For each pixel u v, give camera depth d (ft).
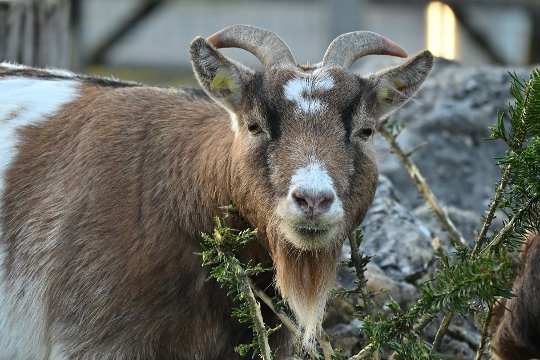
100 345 43.27
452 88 72.13
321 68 41.81
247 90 41.70
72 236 44.21
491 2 96.12
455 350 51.96
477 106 71.56
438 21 102.01
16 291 45.27
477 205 68.64
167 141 44.73
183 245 43.21
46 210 45.19
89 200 44.42
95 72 101.76
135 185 44.24
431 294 38.78
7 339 45.70
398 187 67.51
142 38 106.11
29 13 66.64
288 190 39.27
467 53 100.68
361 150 41.24
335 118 40.57
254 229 41.98
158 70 104.22
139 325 43.04
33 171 46.24
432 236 58.34
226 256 40.52
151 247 43.19
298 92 40.78
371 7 108.06
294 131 40.29
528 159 40.47
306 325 42.04
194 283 43.19
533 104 41.09
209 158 43.11
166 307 43.06
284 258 40.70
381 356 45.42
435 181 68.90
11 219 45.91
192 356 43.80
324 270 41.32
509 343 46.39
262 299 43.09
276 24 116.16
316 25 115.24
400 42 110.01
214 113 45.27
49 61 68.80
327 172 39.37
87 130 45.96
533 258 44.11
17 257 45.37
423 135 69.92
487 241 44.62
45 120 47.32
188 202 43.34
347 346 50.60
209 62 42.09
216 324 43.65
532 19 97.76
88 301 43.47
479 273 37.65
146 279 43.01
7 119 47.62
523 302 44.73
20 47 66.28
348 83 41.29
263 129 40.91
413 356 39.50
